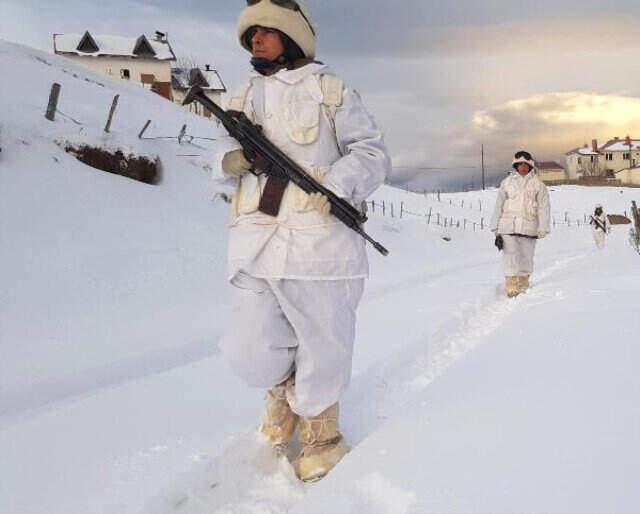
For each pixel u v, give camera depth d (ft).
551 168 324.39
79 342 16.38
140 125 53.31
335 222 7.66
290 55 7.84
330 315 7.62
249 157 7.56
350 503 5.99
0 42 77.66
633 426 6.11
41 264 22.17
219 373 12.35
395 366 12.69
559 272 28.84
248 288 7.70
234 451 7.99
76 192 29.63
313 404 7.61
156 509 6.73
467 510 5.15
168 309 21.02
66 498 6.90
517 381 8.44
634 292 15.85
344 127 7.66
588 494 4.96
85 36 152.46
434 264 45.34
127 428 9.07
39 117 36.50
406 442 6.95
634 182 279.90
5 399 11.82
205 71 164.04
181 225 31.37
